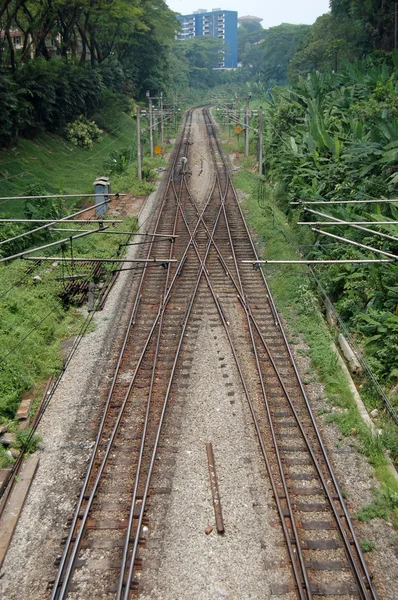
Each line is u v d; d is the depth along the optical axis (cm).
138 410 1148
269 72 8512
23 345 1329
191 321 1549
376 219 1474
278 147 3017
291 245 2005
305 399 1160
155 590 750
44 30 3506
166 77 6519
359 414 1112
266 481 946
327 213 1744
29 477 959
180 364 1324
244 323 1531
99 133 4056
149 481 936
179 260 2000
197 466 981
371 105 2223
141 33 5031
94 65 4459
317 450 1023
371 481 944
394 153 1670
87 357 1371
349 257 1609
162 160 3738
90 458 1003
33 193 2252
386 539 828
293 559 781
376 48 3684
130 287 1789
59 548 816
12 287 1594
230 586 755
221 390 1216
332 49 4003
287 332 1477
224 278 1842
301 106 3000
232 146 4259
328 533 838
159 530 846
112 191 2920
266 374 1278
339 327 1488
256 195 2780
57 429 1095
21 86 3241
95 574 771
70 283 1777
